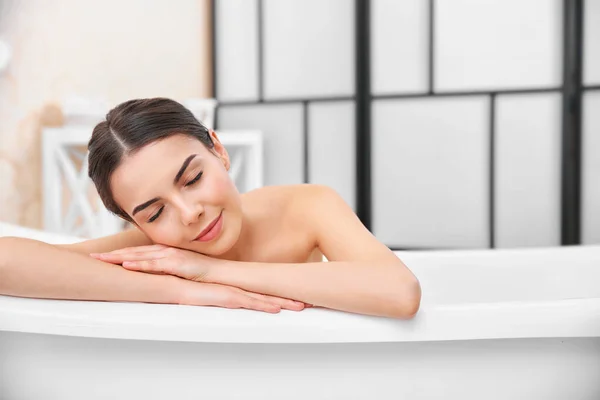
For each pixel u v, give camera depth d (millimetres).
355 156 2811
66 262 786
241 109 3037
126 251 837
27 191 2227
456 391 770
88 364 781
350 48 2799
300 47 2898
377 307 735
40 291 784
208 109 2516
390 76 2727
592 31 2418
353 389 765
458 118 2633
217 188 774
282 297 780
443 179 2670
